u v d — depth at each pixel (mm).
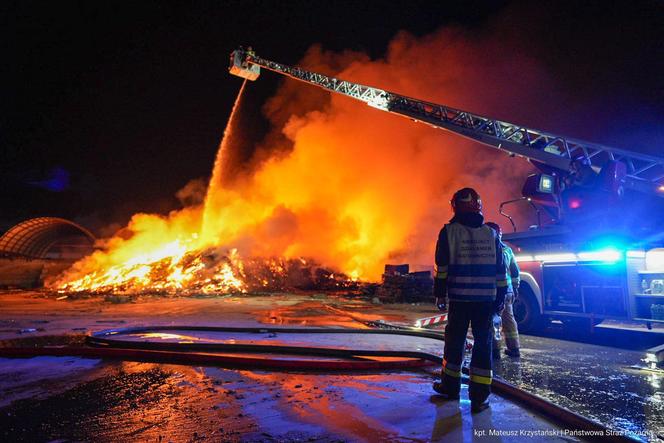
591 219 6754
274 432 2592
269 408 3045
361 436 2521
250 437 2516
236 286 18453
